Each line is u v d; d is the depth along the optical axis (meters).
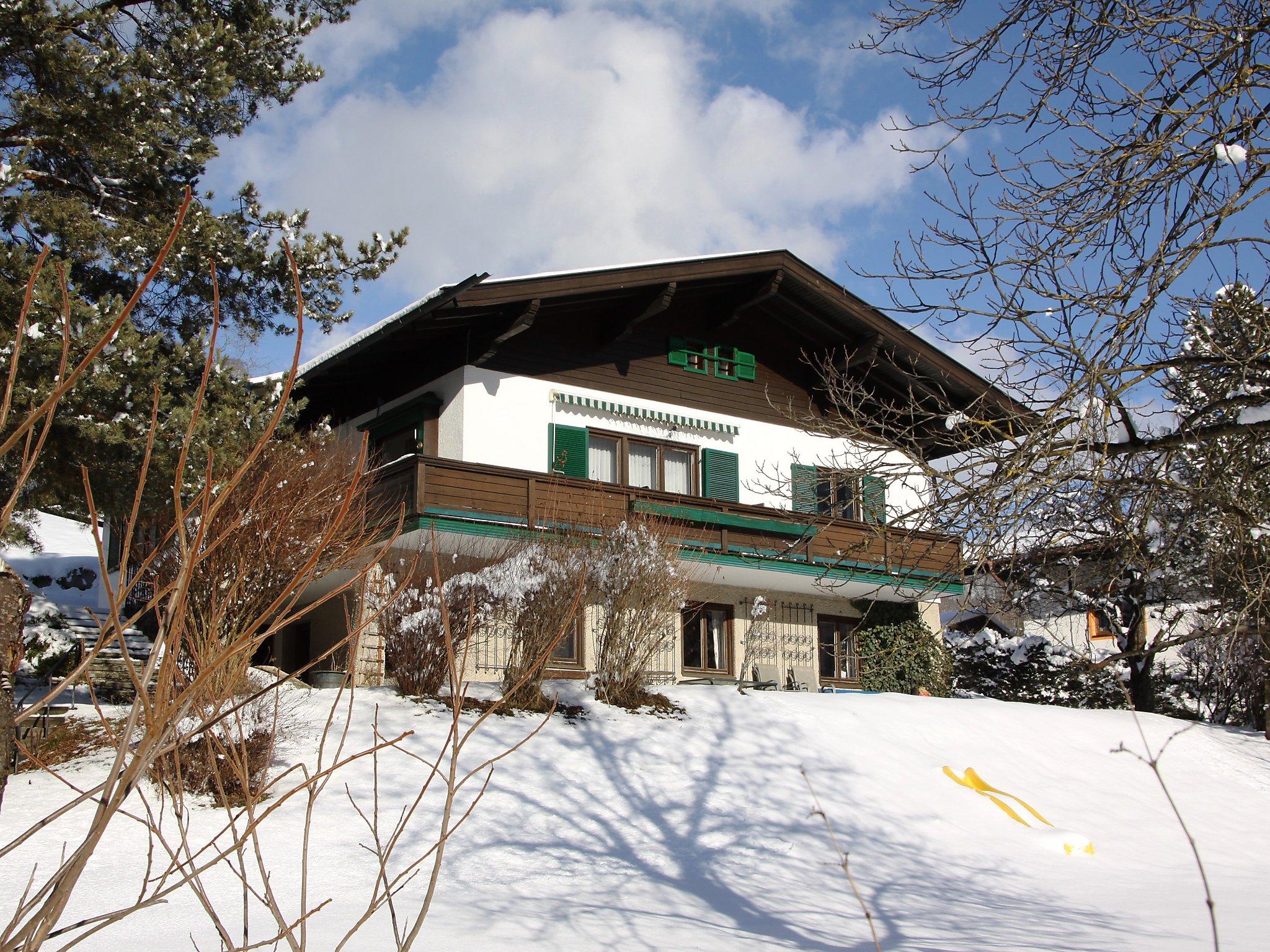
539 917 7.05
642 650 13.37
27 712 1.96
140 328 12.91
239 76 13.32
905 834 10.30
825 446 21.17
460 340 17.61
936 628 21.38
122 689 14.07
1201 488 6.55
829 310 19.86
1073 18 7.11
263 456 7.25
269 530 5.98
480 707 11.95
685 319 20.23
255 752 8.82
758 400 20.78
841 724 13.13
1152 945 6.79
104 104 11.69
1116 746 14.63
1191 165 6.44
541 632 12.31
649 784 10.56
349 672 2.73
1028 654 23.14
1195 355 6.77
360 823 8.78
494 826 9.10
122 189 12.80
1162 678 21.41
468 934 6.43
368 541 2.87
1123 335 6.25
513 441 17.70
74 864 1.95
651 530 13.86
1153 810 12.54
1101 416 6.62
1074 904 8.40
